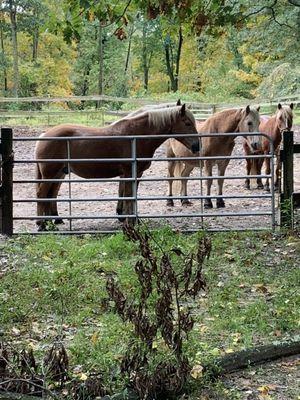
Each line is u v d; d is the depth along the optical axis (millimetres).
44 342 5012
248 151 12766
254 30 26375
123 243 7781
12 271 6832
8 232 8664
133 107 29562
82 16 8664
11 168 8602
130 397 3914
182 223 9430
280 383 4309
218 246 7902
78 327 5363
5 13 40750
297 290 6309
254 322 5445
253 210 10531
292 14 24375
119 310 4070
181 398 4051
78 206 11781
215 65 38812
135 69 47875
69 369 4285
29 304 5875
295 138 19422
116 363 4301
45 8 39719
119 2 8555
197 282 4070
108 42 45125
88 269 6945
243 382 4320
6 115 24031
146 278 4020
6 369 4066
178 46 42562
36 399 3807
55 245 7957
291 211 8719
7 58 40031
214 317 5582
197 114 23969
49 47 40844
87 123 23844
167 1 8477
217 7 9227
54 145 9297
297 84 27391
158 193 13125
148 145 9445
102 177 9617
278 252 7715
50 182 8859
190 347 4621
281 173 8852
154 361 4094
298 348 4773
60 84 40875
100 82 41000
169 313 4098
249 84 35375
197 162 11148
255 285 6508
